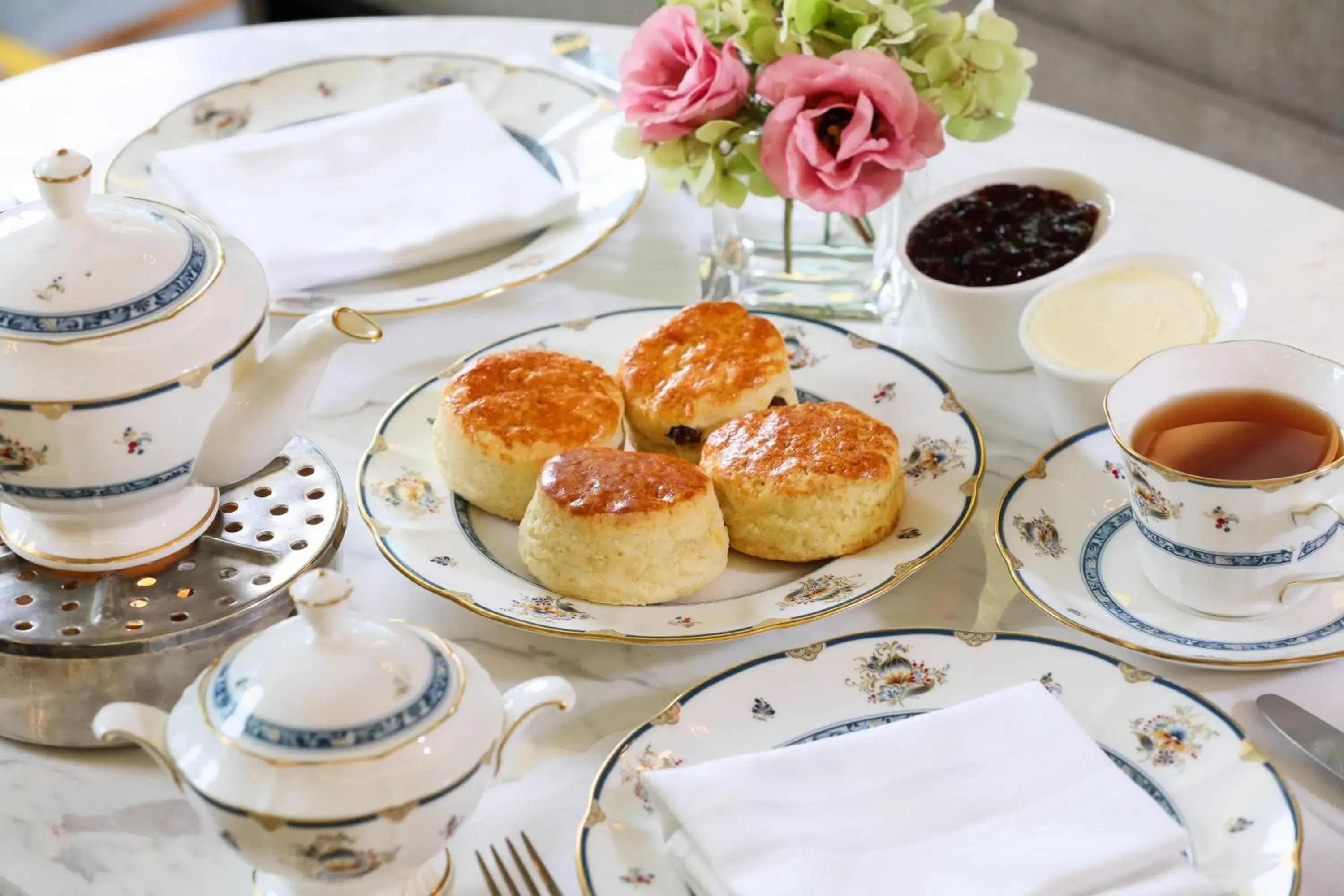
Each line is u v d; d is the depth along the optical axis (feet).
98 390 2.47
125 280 2.54
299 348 2.67
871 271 4.11
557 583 3.05
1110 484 3.24
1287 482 2.64
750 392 3.50
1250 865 2.28
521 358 3.59
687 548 3.03
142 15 13.19
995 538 3.20
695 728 2.65
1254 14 6.90
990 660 2.76
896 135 3.53
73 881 2.52
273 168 4.64
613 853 2.39
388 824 2.04
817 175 3.55
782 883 2.18
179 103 5.34
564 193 4.51
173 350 2.53
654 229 4.67
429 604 3.18
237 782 2.03
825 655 2.78
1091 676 2.70
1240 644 2.78
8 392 2.45
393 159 4.73
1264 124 7.00
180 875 2.52
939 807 2.33
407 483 3.41
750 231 4.09
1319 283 4.06
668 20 3.68
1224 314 3.49
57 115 5.41
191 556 2.91
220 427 2.69
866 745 2.44
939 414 3.54
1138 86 7.40
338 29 6.00
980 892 2.14
